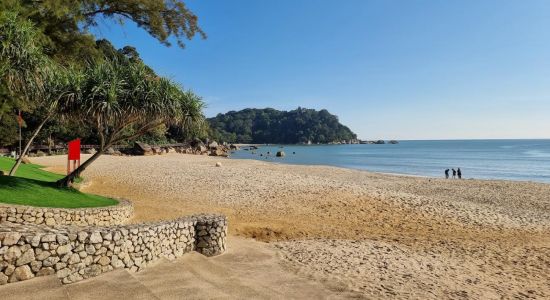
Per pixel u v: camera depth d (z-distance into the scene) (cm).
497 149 14475
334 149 15725
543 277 1066
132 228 839
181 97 1518
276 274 955
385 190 2602
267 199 2136
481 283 994
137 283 679
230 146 14600
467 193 2850
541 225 1809
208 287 745
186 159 5572
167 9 2105
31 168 2447
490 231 1669
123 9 2022
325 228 1605
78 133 6519
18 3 1419
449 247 1369
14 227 709
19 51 1260
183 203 1967
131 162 4303
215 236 1098
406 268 1080
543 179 4572
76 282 678
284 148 16950
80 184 2167
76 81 1389
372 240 1430
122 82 1442
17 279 616
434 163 7350
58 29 1833
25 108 1609
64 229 746
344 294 827
